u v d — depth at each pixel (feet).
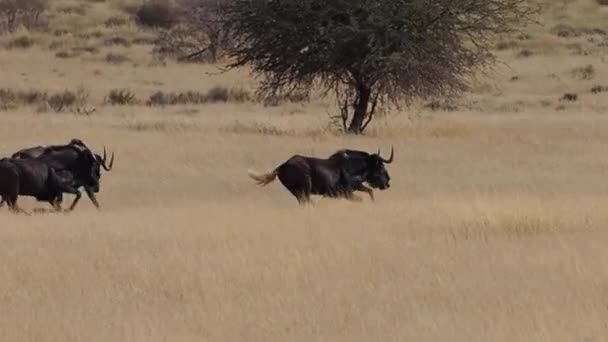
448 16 417.28
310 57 422.82
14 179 232.32
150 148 351.67
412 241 182.60
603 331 119.24
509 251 172.04
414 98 500.74
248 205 234.38
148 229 196.95
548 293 140.05
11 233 194.29
